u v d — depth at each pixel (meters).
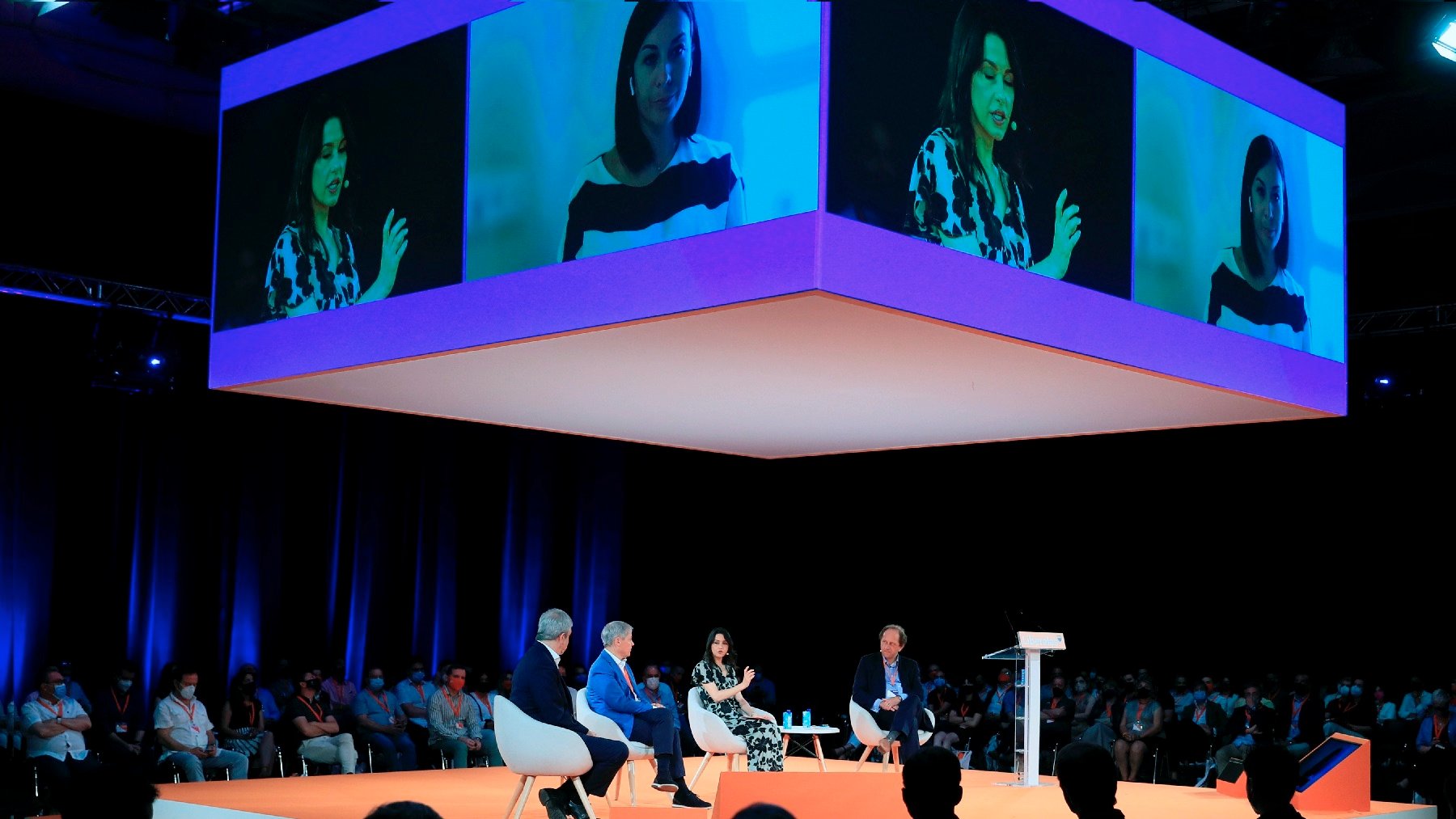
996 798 7.61
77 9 9.34
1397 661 13.91
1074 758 2.96
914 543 16.72
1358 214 11.62
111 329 11.00
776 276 5.34
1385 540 13.99
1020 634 8.46
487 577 14.78
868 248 5.39
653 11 5.97
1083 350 6.27
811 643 16.55
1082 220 6.31
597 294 6.02
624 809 6.21
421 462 14.34
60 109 10.61
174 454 12.67
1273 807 3.33
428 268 6.74
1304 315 7.54
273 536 13.23
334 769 11.22
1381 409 11.90
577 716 6.86
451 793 7.98
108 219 10.91
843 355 6.56
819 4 5.34
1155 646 15.36
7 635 11.55
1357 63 9.81
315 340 7.25
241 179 7.74
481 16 6.66
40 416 11.82
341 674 12.07
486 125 6.57
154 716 10.01
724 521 16.38
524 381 7.52
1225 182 7.11
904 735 8.33
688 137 5.76
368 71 7.15
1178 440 15.23
